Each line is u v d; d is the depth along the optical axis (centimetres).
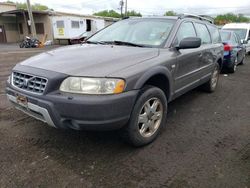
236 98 560
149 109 321
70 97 261
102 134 352
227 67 865
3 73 779
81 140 335
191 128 386
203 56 476
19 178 256
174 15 442
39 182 251
